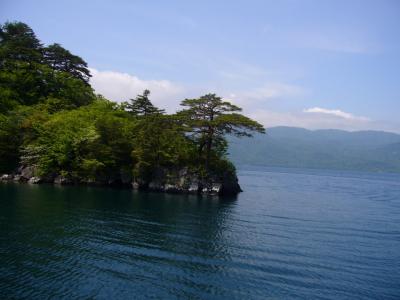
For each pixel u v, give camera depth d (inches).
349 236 1625.2
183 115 2733.8
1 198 1969.7
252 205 2401.6
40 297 845.2
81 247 1220.5
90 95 4306.1
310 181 6117.1
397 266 1205.1
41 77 3976.4
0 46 4072.3
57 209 1779.0
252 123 2573.8
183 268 1083.3
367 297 941.8
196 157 2901.1
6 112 3243.1
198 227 1620.3
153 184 2805.1
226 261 1165.1
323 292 958.4
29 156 2878.9
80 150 2908.5
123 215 1766.7
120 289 914.7
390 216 2311.8
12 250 1144.2
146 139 2790.4
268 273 1075.9
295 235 1577.3
